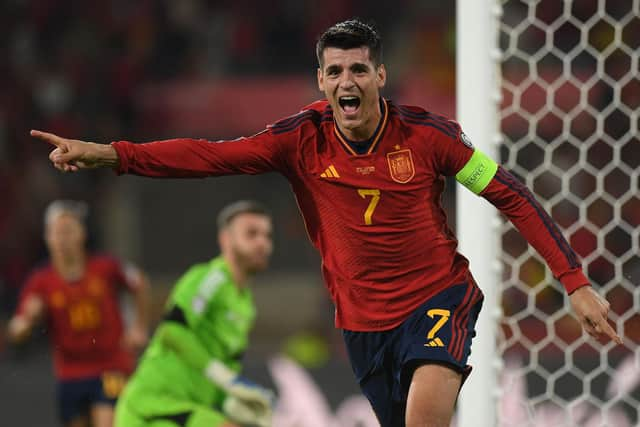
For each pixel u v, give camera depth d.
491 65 15.04
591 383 24.72
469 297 12.19
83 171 48.47
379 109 11.78
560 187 38.56
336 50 11.40
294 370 25.95
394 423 12.83
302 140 11.91
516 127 41.31
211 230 49.25
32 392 26.97
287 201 49.00
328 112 12.04
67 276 23.84
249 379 26.20
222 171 11.76
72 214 23.94
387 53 52.19
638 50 18.14
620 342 11.38
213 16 54.47
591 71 41.50
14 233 46.16
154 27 53.84
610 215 36.75
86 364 23.78
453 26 51.94
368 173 11.76
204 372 18.00
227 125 48.91
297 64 53.12
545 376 24.48
